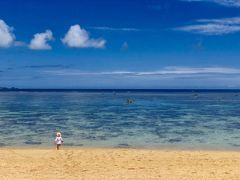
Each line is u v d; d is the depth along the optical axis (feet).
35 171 70.33
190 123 183.11
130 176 66.49
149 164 78.84
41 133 144.66
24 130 153.48
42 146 113.70
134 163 79.77
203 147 113.29
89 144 118.21
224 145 117.70
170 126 169.58
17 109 283.18
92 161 81.56
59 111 263.08
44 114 235.61
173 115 230.68
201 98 567.59
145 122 186.80
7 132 147.13
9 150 97.14
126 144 118.21
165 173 69.46
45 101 426.51
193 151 99.14
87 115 228.22
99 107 311.88
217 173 69.72
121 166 76.33
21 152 93.20
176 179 64.54
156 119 203.21
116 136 136.77
